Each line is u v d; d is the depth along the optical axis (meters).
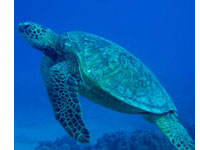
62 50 5.92
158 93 5.93
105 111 20.00
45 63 6.66
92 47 5.60
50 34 6.32
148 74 6.11
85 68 5.12
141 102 5.36
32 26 6.29
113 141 9.63
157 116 5.95
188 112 20.20
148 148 8.93
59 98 4.86
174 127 5.92
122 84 5.27
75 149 10.35
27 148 11.57
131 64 5.77
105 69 5.25
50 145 10.53
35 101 24.59
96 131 14.59
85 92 5.37
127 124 16.48
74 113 4.69
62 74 5.17
